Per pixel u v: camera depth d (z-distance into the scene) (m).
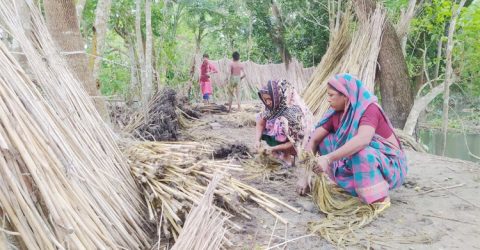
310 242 2.34
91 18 8.78
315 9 14.59
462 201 2.98
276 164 3.81
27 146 1.51
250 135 5.91
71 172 1.79
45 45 2.33
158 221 2.41
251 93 13.41
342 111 2.95
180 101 7.60
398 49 7.37
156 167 2.55
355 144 2.64
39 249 1.41
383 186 2.73
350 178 2.89
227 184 2.85
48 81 2.12
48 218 1.53
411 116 6.88
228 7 17.05
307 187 3.08
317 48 15.24
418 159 4.41
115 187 2.26
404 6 9.05
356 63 6.80
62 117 2.07
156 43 11.57
